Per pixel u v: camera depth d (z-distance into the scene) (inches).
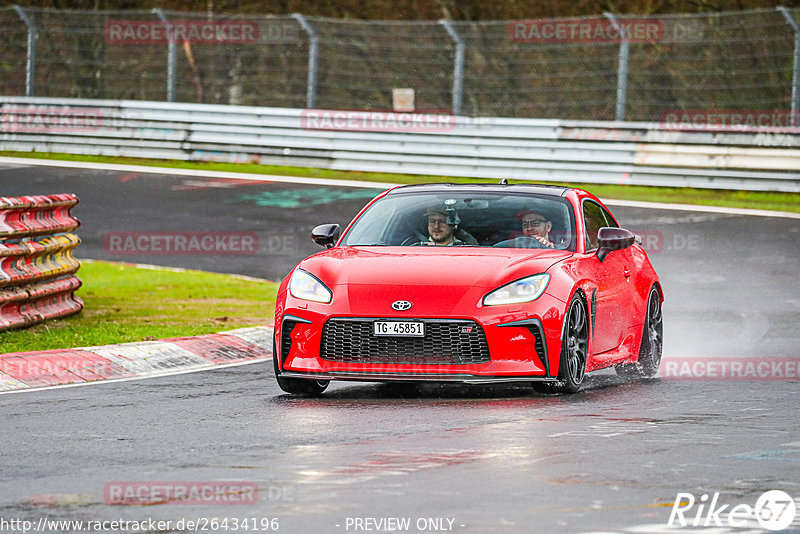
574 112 4958.2
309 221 2910.9
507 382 1146.0
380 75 5187.0
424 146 3575.3
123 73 5246.1
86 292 2058.3
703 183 3339.1
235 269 2402.8
